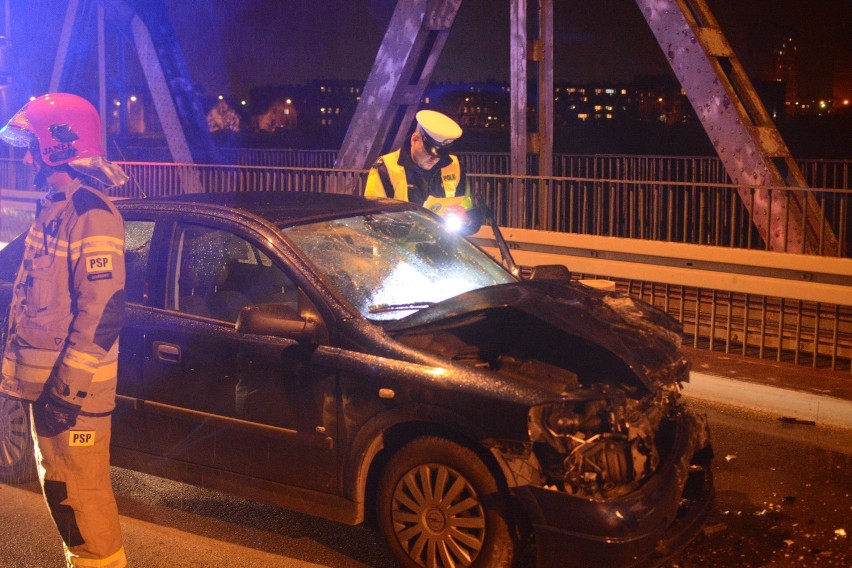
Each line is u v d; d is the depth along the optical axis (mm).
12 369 3496
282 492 4348
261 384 4344
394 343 4098
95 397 3451
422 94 11555
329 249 4664
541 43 11477
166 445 4652
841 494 5121
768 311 8125
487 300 4152
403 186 6781
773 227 8766
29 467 5164
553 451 3756
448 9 10984
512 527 3834
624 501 3652
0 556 4320
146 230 4965
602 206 10320
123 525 4668
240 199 5070
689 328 8477
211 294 4812
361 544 4523
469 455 3867
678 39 9141
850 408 6230
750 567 4266
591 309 4273
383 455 4211
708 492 4211
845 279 7055
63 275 3436
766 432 6152
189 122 15539
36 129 3451
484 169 13984
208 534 4637
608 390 3869
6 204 15219
